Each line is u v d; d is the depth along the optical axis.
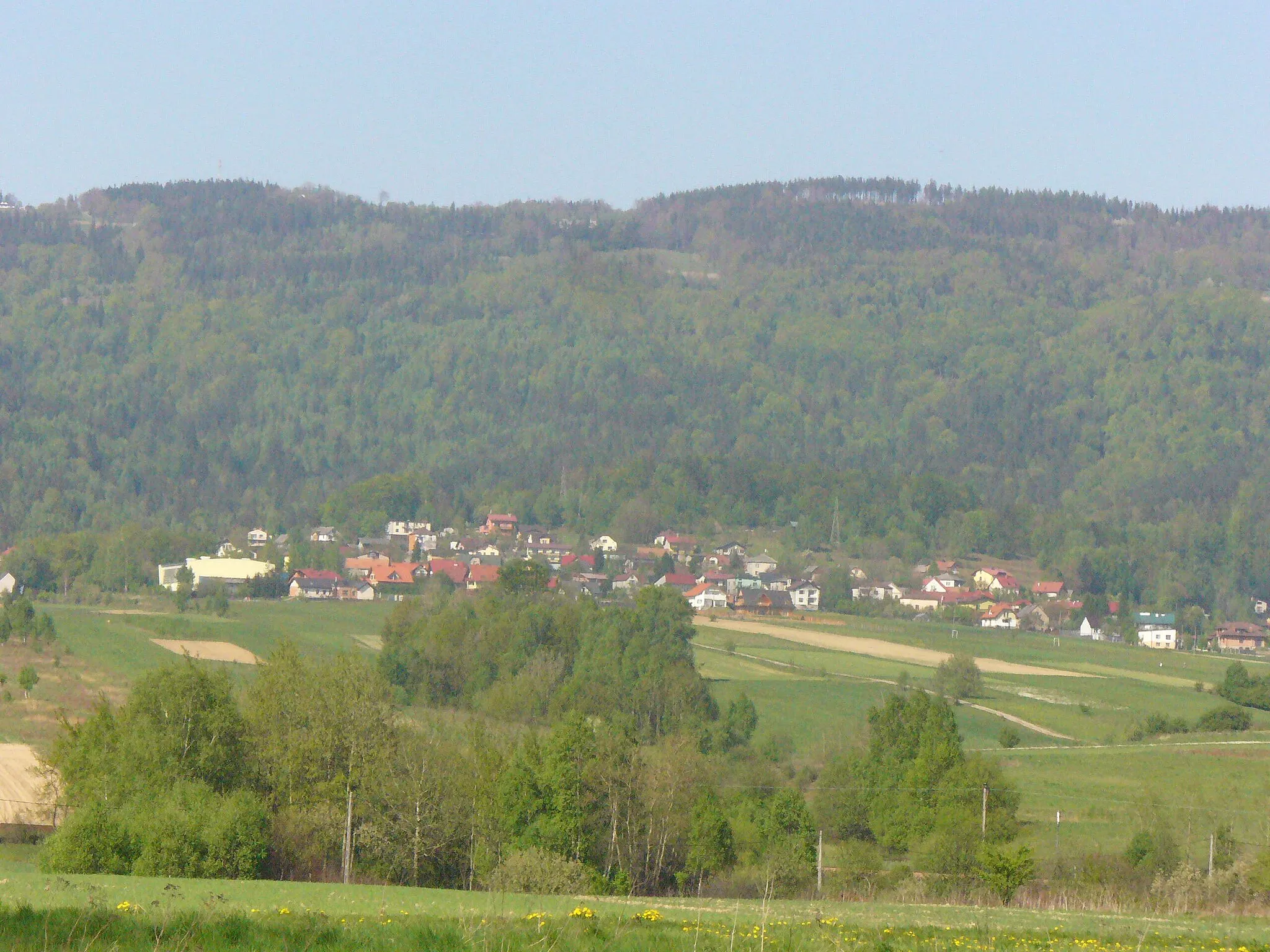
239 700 88.38
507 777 76.88
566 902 53.56
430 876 76.50
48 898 46.09
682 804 80.75
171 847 65.44
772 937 36.78
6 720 116.81
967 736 132.75
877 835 90.75
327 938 33.50
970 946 40.31
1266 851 71.69
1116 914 59.59
